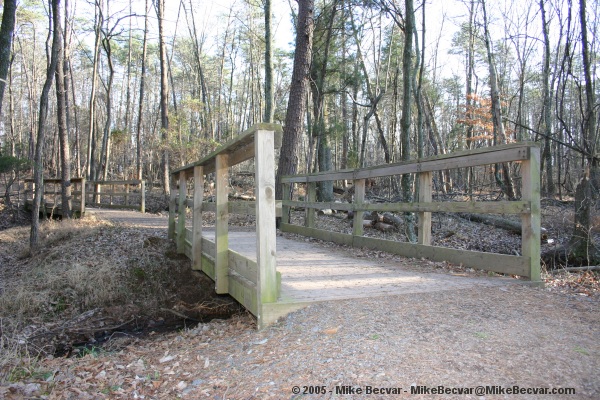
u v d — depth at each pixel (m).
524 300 3.92
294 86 11.09
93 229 10.01
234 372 2.96
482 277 4.87
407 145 9.62
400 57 23.19
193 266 6.61
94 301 6.60
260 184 3.75
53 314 6.26
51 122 38.38
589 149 7.02
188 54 36.09
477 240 10.25
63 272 7.30
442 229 11.11
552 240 9.42
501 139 14.95
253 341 3.46
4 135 30.83
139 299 6.68
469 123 23.38
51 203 16.73
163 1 19.48
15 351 4.06
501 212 4.78
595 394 2.27
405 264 5.79
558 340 2.96
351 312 3.63
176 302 6.38
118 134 26.19
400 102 24.22
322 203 8.32
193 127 22.64
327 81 18.97
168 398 2.77
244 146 4.41
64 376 3.40
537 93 26.62
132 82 41.59
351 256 6.55
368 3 14.97
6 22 7.72
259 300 3.75
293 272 5.25
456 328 3.20
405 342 2.97
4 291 6.84
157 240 8.62
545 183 22.19
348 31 18.58
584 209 6.49
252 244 7.43
